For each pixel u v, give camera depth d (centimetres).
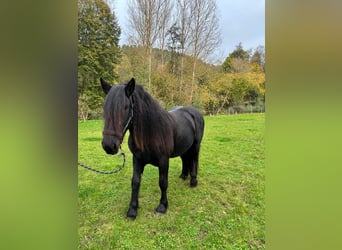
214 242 200
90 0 980
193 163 306
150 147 220
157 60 1277
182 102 1252
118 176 345
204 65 1309
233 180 329
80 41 966
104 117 188
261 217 235
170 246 196
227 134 669
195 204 261
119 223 226
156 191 293
